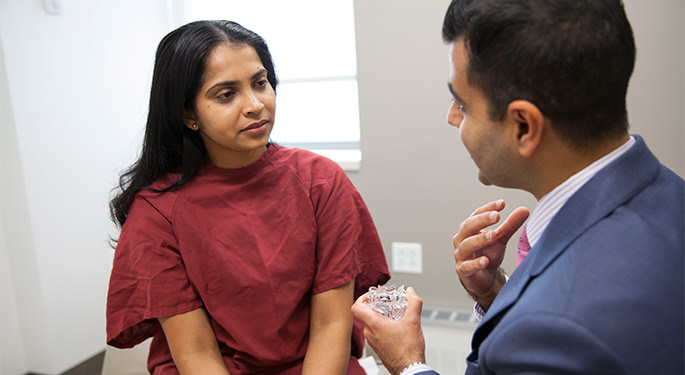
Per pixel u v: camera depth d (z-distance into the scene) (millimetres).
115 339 1185
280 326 1165
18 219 2434
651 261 631
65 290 2580
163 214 1164
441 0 2297
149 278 1139
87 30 2650
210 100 1097
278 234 1189
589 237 671
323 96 2902
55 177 2516
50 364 2535
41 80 2441
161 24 3123
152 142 1194
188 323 1152
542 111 686
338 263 1214
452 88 767
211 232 1159
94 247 2719
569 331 610
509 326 668
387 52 2412
